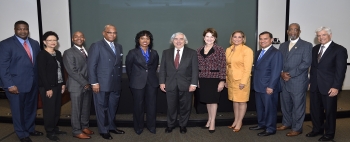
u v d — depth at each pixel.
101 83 2.85
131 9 4.76
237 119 3.34
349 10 4.97
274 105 3.07
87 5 4.72
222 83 3.01
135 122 3.16
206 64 3.04
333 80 2.76
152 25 4.82
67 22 4.73
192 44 4.86
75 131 3.02
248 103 3.92
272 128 3.11
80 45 2.95
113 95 3.04
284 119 3.29
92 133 3.21
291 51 2.94
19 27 2.71
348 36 5.08
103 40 2.88
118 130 3.25
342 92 5.21
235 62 3.06
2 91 5.02
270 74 2.98
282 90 3.16
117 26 4.80
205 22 4.81
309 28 4.97
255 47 4.86
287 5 4.80
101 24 4.77
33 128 3.15
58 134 3.22
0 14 4.71
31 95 2.98
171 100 3.08
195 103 4.04
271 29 4.84
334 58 2.74
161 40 4.85
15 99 2.81
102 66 2.84
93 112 3.83
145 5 4.76
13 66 2.75
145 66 2.99
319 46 2.90
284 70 3.02
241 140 2.99
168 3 4.76
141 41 2.92
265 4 4.77
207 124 3.38
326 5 4.93
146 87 3.09
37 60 2.78
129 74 3.08
